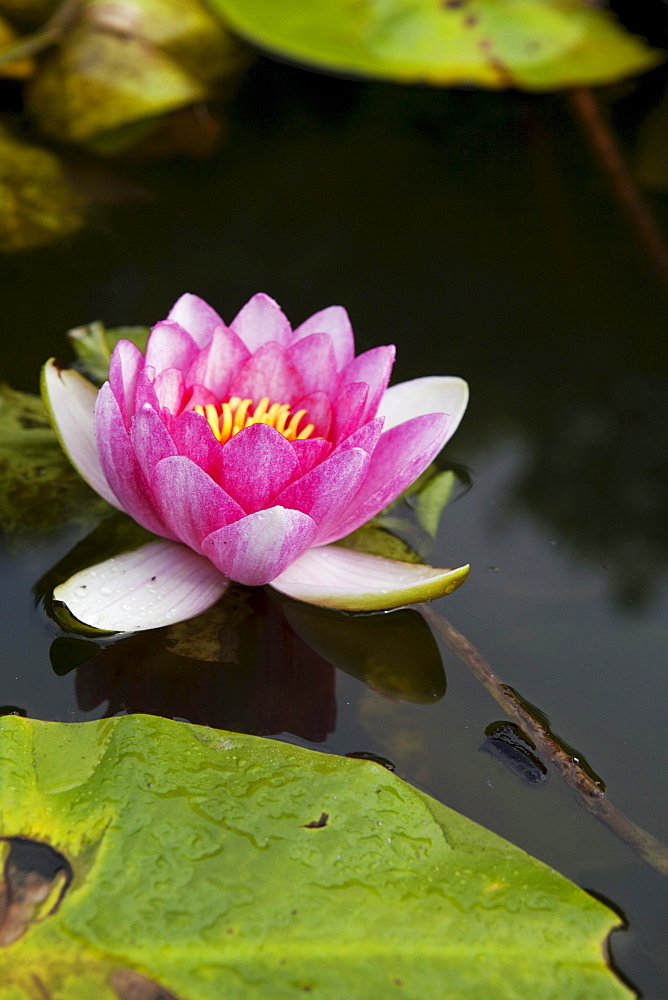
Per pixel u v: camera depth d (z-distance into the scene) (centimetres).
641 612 133
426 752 108
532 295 206
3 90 244
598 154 245
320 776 98
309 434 130
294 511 109
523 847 97
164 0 247
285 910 84
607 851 98
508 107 268
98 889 84
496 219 227
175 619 118
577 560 142
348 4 258
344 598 119
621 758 110
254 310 136
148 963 78
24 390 159
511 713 114
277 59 271
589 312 202
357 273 206
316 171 237
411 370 180
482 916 86
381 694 116
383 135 253
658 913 91
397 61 245
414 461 119
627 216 228
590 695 118
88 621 113
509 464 163
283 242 212
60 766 96
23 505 139
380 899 86
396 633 127
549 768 107
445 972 80
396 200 231
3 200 206
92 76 231
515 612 132
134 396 121
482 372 184
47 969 77
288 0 262
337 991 78
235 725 110
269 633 125
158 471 110
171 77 238
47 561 130
